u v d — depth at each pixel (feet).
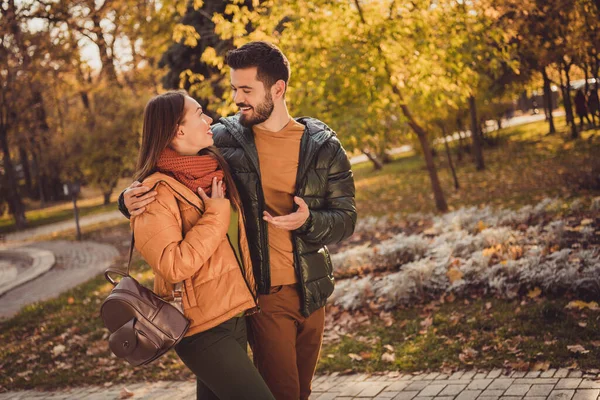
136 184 8.77
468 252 26.58
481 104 69.77
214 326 8.85
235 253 9.24
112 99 116.06
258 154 10.07
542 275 20.95
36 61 94.07
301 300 10.08
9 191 118.93
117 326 8.68
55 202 154.20
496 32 38.14
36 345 28.43
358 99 40.09
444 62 36.60
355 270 29.07
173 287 8.82
